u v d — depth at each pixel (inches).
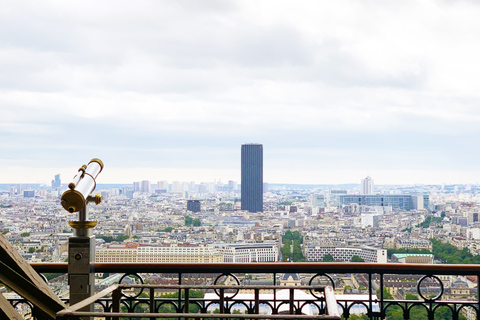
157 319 55.8
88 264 77.8
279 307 94.7
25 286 68.2
